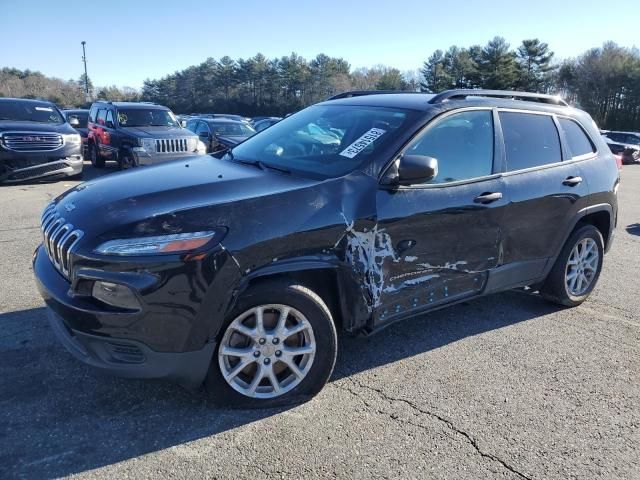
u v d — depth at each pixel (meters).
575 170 4.55
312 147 3.78
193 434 2.80
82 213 2.95
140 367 2.73
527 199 4.07
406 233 3.38
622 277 6.00
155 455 2.63
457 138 3.74
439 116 3.65
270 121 24.27
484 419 3.08
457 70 68.94
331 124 3.98
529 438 2.94
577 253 4.80
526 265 4.28
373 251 3.24
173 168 3.74
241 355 2.92
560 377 3.62
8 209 8.12
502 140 4.02
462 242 3.71
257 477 2.52
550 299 4.86
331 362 3.15
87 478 2.46
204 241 2.68
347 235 3.11
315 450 2.73
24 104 11.61
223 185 3.16
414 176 3.21
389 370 3.59
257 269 2.82
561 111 4.69
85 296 2.73
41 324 3.98
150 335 2.66
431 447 2.80
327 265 3.03
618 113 66.31
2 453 2.58
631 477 2.67
